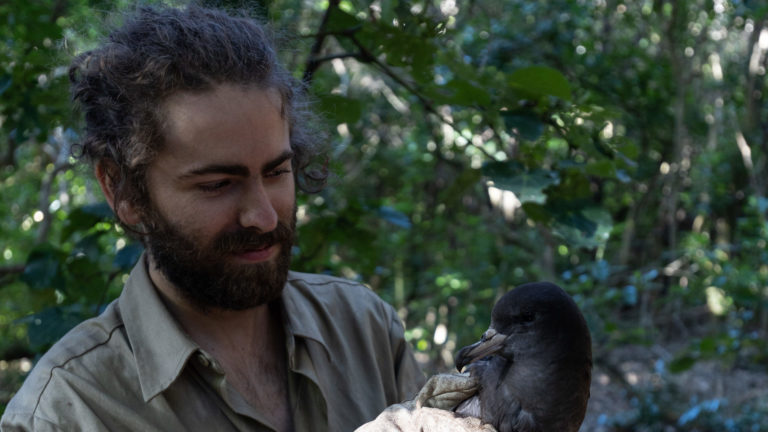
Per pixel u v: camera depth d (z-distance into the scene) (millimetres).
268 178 2033
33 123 4055
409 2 3516
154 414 2066
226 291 2033
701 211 12523
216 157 1921
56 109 4039
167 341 2082
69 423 1994
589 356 2285
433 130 9375
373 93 10773
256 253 2027
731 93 12156
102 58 2041
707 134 12562
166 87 1913
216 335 2217
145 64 1929
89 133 2141
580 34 10648
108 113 2047
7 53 4500
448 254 11117
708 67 12984
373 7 3896
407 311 11328
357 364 2486
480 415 2248
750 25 11547
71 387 2020
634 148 3262
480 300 10594
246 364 2262
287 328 2320
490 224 10773
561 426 2232
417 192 12305
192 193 1962
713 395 9828
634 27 11086
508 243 10906
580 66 10148
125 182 2045
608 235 3217
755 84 11523
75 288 3824
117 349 2121
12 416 2021
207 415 2119
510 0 9883
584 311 8000
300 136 2459
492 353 2275
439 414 2152
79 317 3453
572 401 2238
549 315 2232
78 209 3641
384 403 2453
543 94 3180
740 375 10125
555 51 9727
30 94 4062
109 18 2350
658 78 10750
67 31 3002
